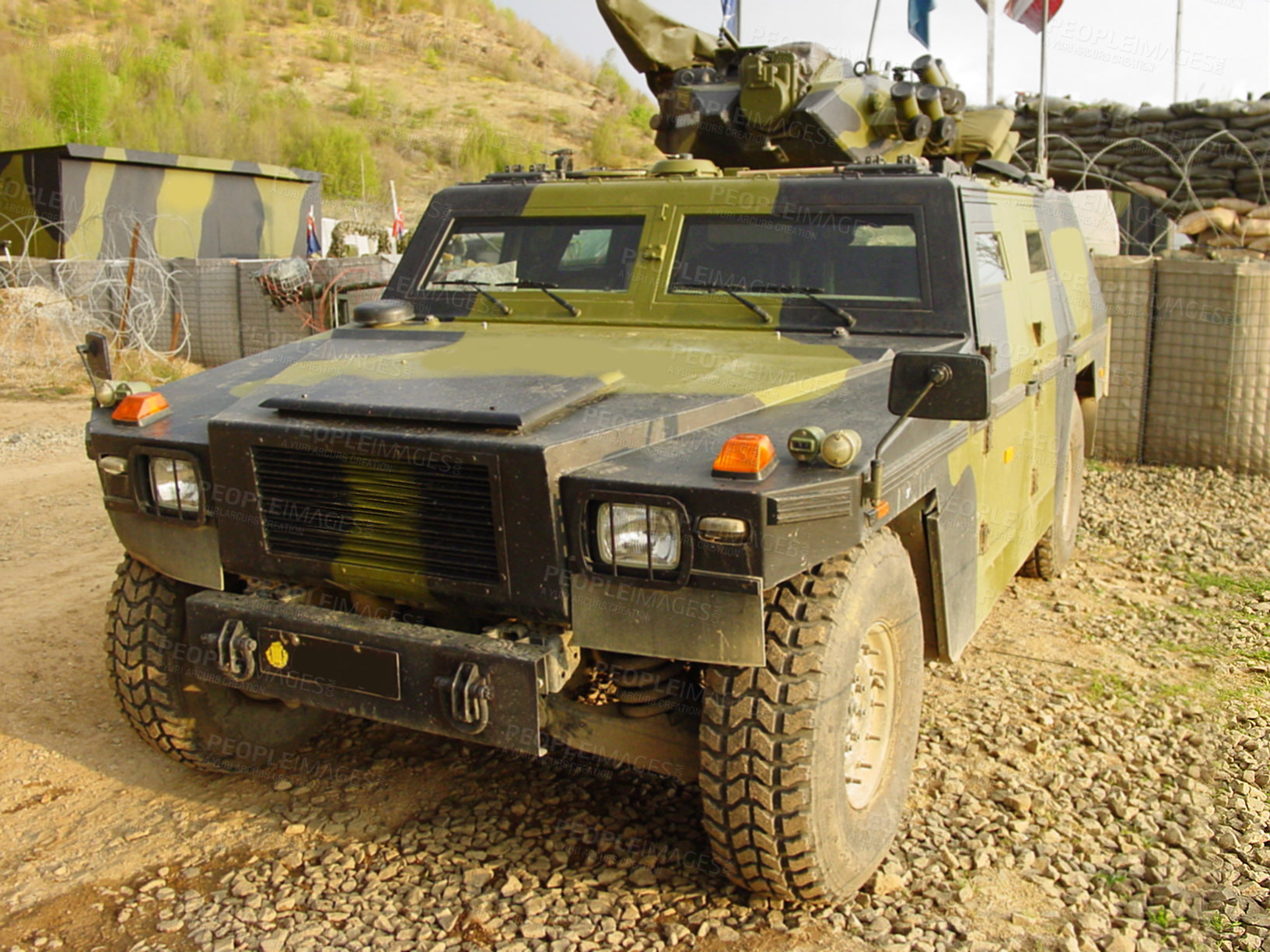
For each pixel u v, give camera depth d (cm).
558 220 464
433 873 342
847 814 312
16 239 1695
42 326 1440
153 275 1491
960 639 392
